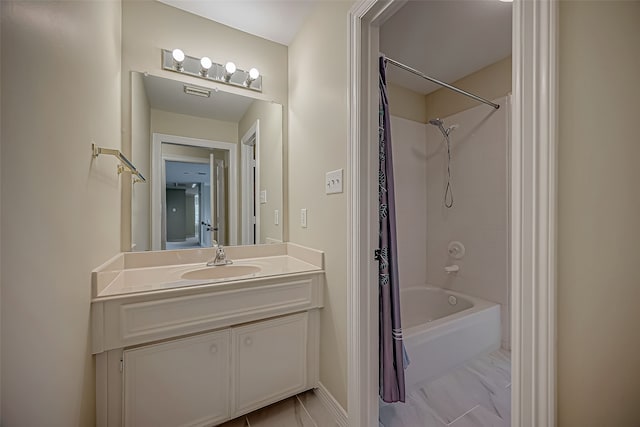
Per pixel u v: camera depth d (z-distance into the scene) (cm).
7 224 50
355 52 122
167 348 115
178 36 161
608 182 59
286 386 144
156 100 159
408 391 159
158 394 114
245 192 184
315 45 158
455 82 241
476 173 222
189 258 167
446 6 154
